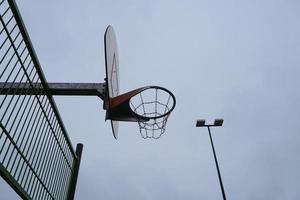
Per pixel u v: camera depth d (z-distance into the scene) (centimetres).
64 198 373
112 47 493
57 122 340
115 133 527
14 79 249
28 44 262
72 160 409
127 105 439
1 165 223
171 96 481
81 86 370
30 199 275
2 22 227
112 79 458
